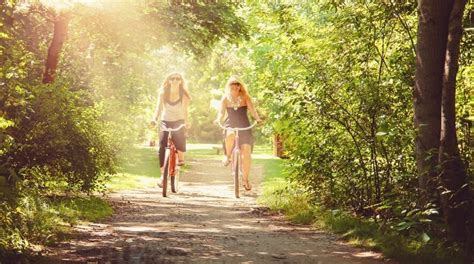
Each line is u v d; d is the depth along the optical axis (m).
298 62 12.55
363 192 11.91
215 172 33.25
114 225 11.52
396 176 11.07
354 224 10.80
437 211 8.92
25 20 18.12
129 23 22.30
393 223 9.81
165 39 24.36
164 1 24.80
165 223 12.09
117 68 26.89
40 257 8.03
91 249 8.70
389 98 11.34
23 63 10.24
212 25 26.52
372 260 8.33
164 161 16.48
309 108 12.18
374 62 12.23
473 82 11.55
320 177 12.84
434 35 9.37
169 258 8.20
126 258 8.14
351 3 12.07
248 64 32.09
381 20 11.65
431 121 9.39
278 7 13.70
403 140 9.92
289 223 12.30
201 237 10.09
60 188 14.53
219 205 16.38
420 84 9.44
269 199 16.11
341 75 11.89
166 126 16.30
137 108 29.94
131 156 27.08
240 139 15.45
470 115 11.06
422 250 8.43
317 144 12.41
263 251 8.91
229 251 8.84
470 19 11.23
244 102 15.55
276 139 39.69
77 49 22.80
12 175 8.37
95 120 14.83
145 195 19.02
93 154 14.02
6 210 8.38
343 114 11.82
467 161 9.79
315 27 13.12
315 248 9.20
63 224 10.77
